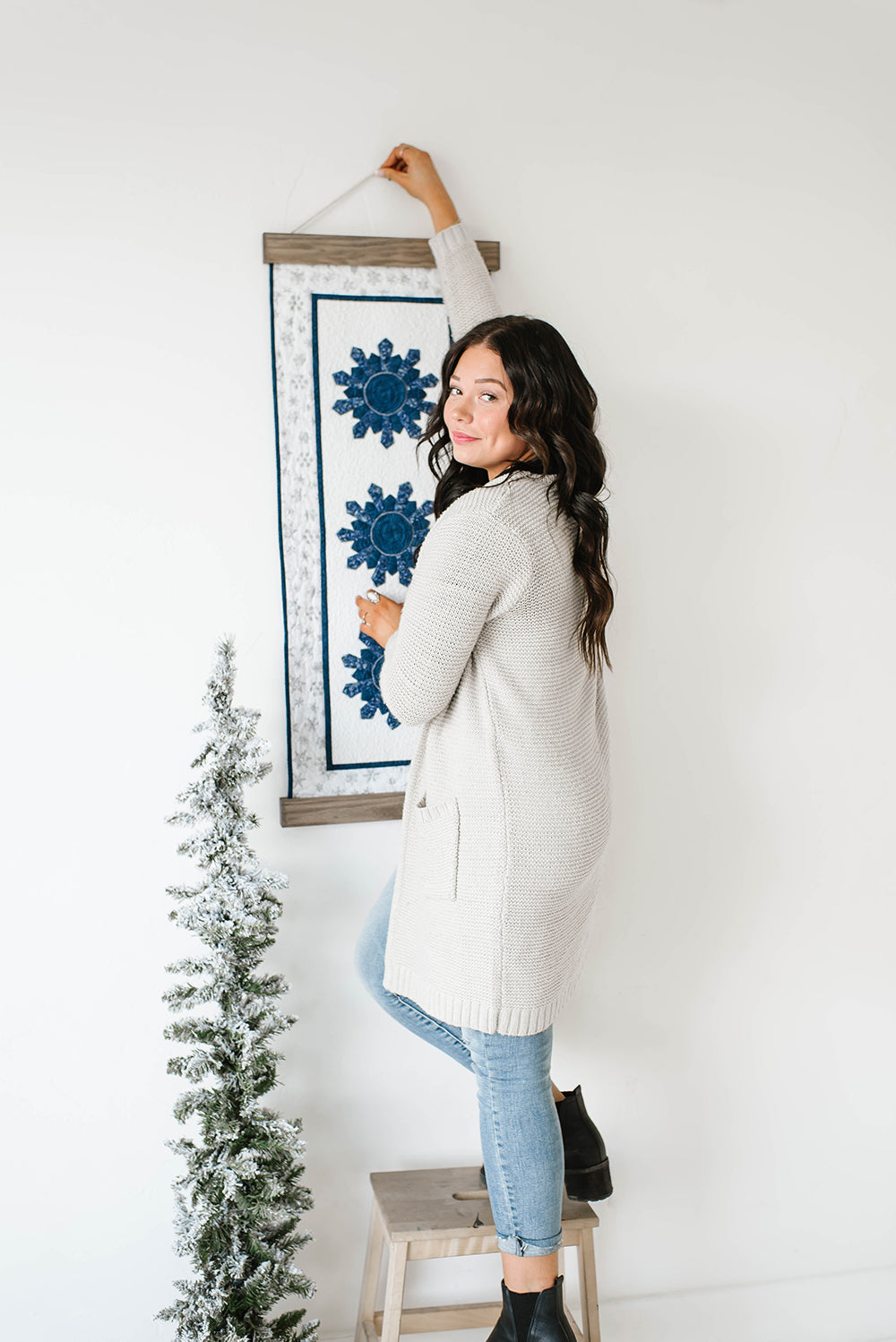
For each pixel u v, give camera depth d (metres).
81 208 1.58
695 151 1.79
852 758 1.93
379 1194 1.65
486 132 1.71
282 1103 1.76
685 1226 1.92
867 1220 1.98
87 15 1.57
